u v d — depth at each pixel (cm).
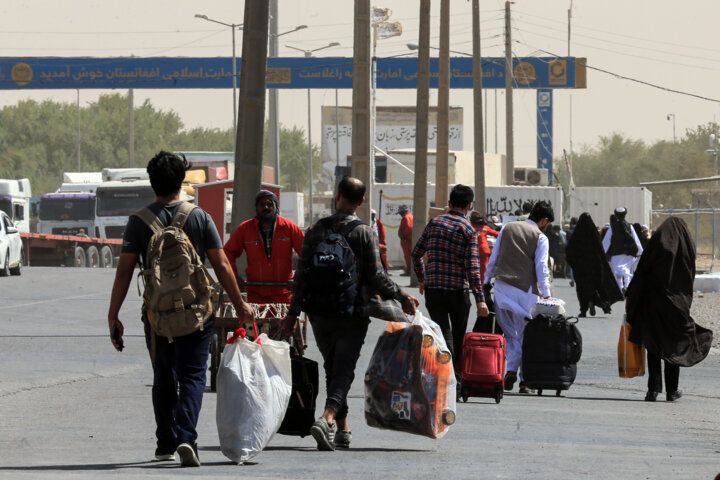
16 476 1842
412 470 1989
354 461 2098
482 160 11094
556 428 2734
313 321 2236
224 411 2047
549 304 3534
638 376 3844
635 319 3528
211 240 1981
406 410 2297
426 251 3212
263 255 3177
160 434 2045
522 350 3531
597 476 1955
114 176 14562
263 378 2062
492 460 2150
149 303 1919
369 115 7500
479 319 3616
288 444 2362
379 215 14100
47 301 7231
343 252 2202
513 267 3538
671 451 2355
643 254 3503
